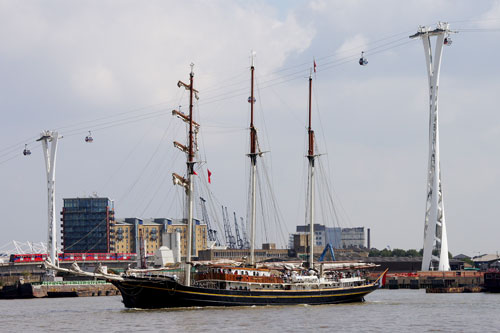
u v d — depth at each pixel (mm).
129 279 177500
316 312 176000
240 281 185250
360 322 156125
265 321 154000
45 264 175375
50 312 199375
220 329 140500
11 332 145250
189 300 178750
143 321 154500
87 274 176875
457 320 162750
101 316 170500
